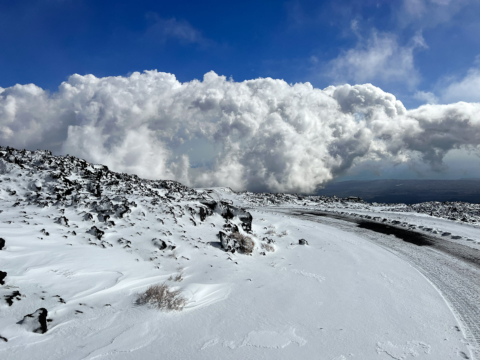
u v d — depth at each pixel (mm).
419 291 9773
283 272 11492
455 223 23578
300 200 61188
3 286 5965
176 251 11922
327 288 9734
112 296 6836
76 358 4457
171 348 5230
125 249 11000
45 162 17750
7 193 13672
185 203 18281
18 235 9227
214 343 5609
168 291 7359
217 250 13242
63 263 8070
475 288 10227
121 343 5090
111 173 21828
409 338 6543
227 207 19656
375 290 9719
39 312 5098
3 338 4461
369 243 18359
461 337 6668
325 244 17578
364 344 6164
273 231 20828
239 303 7801
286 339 6094
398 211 34844
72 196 14977
